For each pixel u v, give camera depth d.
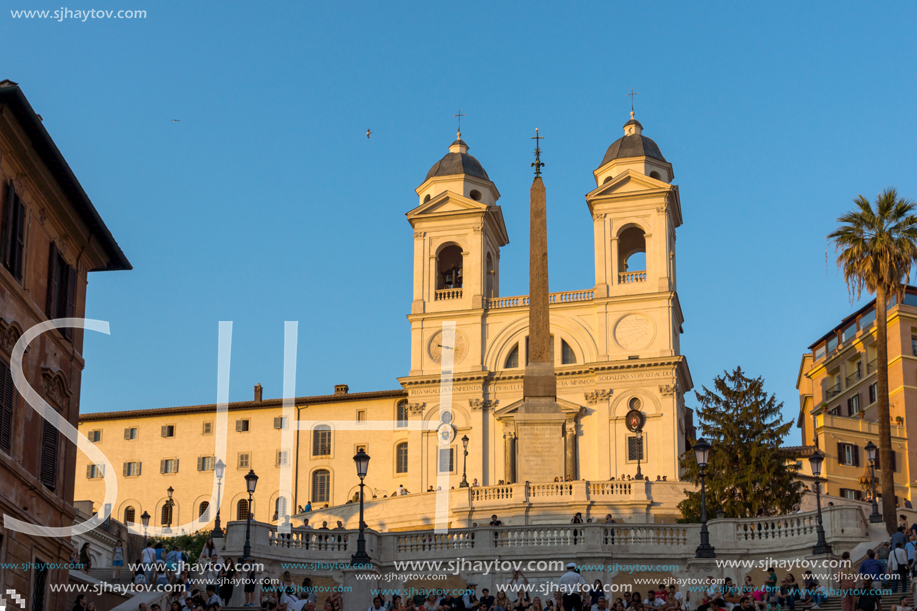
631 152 85.56
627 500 61.25
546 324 72.75
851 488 78.38
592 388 80.31
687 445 83.50
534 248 74.75
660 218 83.19
